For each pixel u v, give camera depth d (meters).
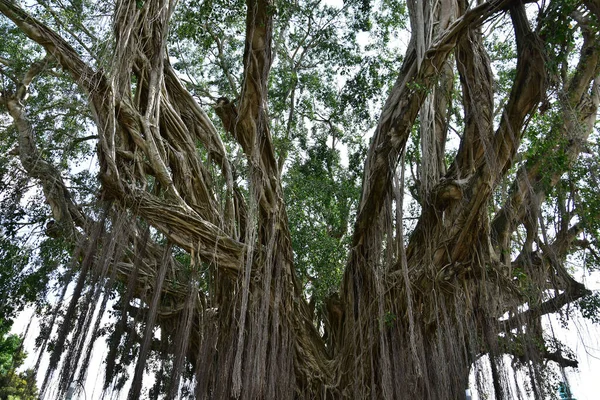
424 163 10.30
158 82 8.99
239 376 7.63
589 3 7.09
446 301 8.96
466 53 9.26
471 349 8.49
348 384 9.51
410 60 10.15
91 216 8.84
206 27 11.78
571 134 8.09
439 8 10.47
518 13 7.77
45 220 10.59
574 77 9.67
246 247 8.91
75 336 7.34
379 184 9.35
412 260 9.74
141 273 10.10
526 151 8.73
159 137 8.79
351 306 10.00
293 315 9.64
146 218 8.36
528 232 9.87
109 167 7.92
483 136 8.12
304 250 12.67
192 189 9.36
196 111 10.16
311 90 15.45
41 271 10.43
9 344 18.19
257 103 8.80
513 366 8.41
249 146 9.08
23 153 9.94
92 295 7.50
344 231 13.97
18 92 10.52
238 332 8.78
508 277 9.10
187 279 10.70
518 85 7.75
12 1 8.05
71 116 10.90
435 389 8.69
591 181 8.48
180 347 8.41
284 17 10.71
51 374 7.21
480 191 8.38
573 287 10.18
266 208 9.21
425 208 9.72
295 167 14.56
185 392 9.12
